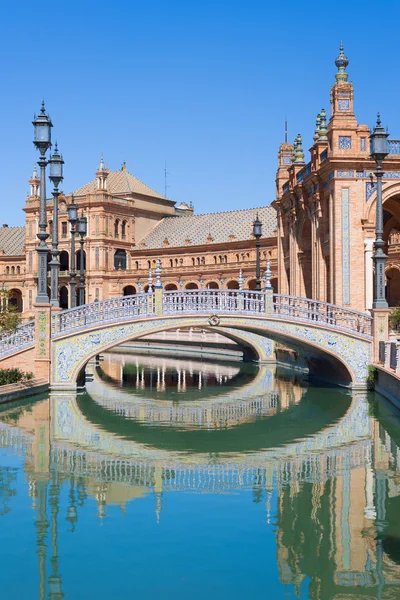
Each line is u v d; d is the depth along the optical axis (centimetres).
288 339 3369
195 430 2436
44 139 3000
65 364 3172
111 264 10400
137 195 10912
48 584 1148
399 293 6688
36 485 1698
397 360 2741
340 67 3656
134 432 2388
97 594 1116
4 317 4575
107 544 1323
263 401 3127
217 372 4484
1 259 11669
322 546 1305
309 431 2394
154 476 1791
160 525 1419
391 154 3662
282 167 5200
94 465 1902
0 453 2031
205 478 1772
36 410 2753
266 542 1330
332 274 3688
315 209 4028
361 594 1115
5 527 1411
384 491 1652
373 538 1351
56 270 3500
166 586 1141
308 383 3712
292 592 1120
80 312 3194
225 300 3186
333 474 1806
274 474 1811
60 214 10569
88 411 2795
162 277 9925
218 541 1336
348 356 3177
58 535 1366
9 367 3150
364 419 2555
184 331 6994
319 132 4034
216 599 1098
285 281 5162
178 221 10881
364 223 3644
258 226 4181
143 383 3875
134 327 3173
